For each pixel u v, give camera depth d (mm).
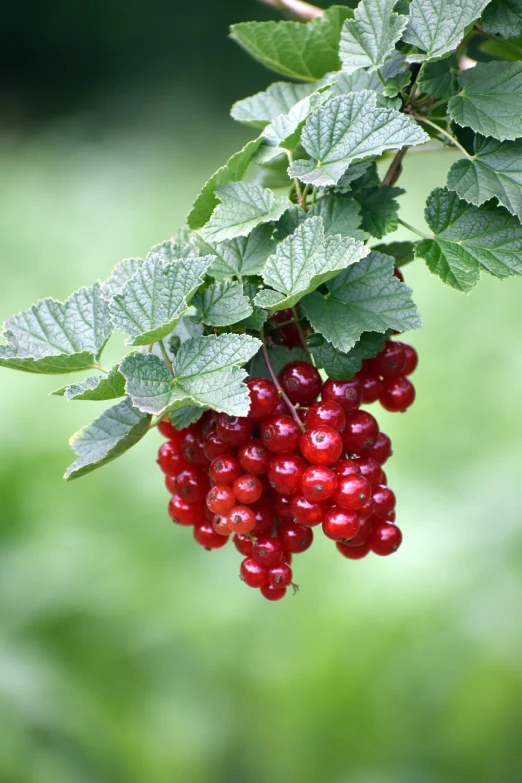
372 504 589
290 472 574
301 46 655
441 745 867
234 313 578
